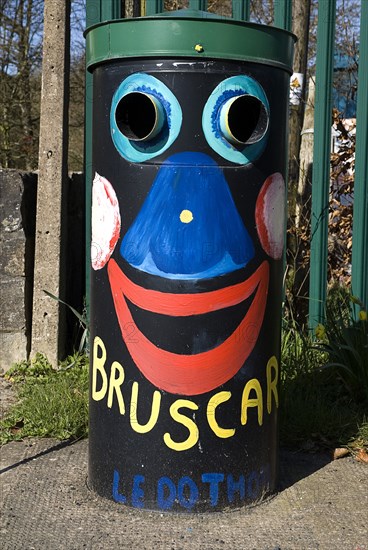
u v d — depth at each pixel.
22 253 5.39
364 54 5.51
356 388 4.77
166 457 3.28
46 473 3.76
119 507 3.37
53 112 5.38
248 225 3.23
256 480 3.41
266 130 3.14
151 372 3.24
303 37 7.34
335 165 6.86
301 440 4.20
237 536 3.14
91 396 3.49
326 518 3.32
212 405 3.25
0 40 14.02
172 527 3.21
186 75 3.10
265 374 3.38
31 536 3.13
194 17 3.06
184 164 3.14
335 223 6.95
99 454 3.44
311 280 5.59
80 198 5.96
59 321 5.45
